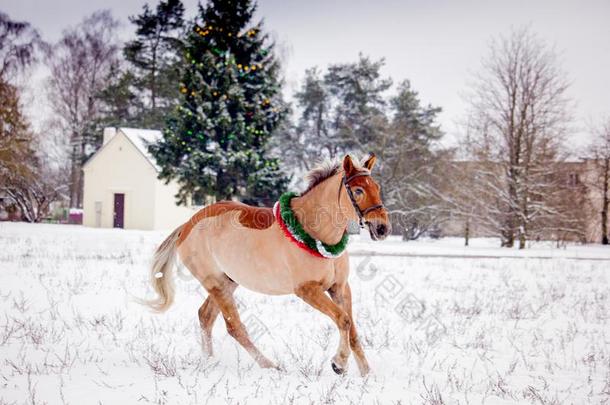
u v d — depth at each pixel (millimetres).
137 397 4410
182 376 5086
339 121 45875
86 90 44250
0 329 6723
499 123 31000
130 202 33719
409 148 36594
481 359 5895
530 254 23578
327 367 5574
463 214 30750
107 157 34969
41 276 11203
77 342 6305
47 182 42062
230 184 25891
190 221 6742
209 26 26172
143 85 46094
